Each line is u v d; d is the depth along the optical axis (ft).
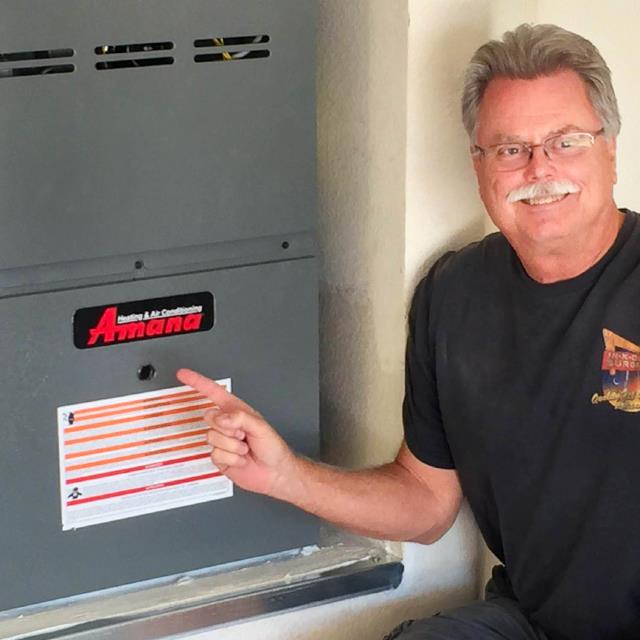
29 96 4.97
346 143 6.16
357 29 5.95
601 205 5.16
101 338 5.32
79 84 5.04
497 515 5.80
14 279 5.13
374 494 5.72
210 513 5.76
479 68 5.29
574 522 5.42
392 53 5.76
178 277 5.41
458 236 6.01
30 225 5.08
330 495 5.54
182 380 5.12
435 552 6.28
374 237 6.08
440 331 5.70
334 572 5.95
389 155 5.89
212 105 5.30
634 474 5.24
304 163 5.56
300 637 6.04
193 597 5.64
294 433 5.85
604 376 5.26
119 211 5.23
